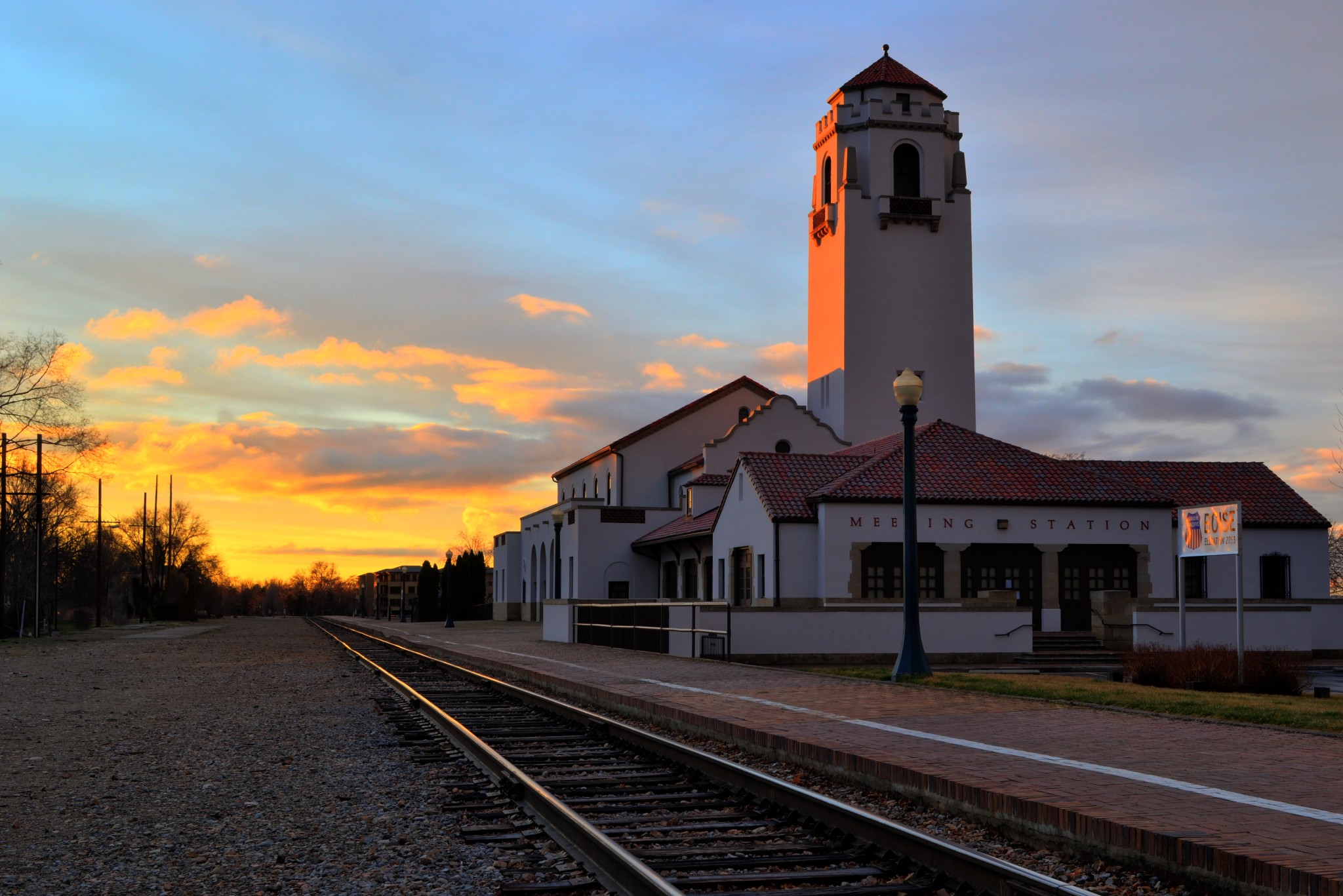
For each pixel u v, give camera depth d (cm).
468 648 3384
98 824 863
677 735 1386
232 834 821
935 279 5456
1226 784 849
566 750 1230
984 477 3438
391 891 660
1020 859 739
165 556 12100
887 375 5394
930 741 1100
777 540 3341
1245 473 4031
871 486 3322
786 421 5178
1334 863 596
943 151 5509
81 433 5259
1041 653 2936
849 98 5578
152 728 1467
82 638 5075
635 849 743
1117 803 772
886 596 3272
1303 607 3064
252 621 11225
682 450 5956
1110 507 3409
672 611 2894
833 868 700
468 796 947
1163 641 3009
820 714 1348
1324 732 1155
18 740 1359
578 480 7038
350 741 1320
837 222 5491
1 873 717
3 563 5294
